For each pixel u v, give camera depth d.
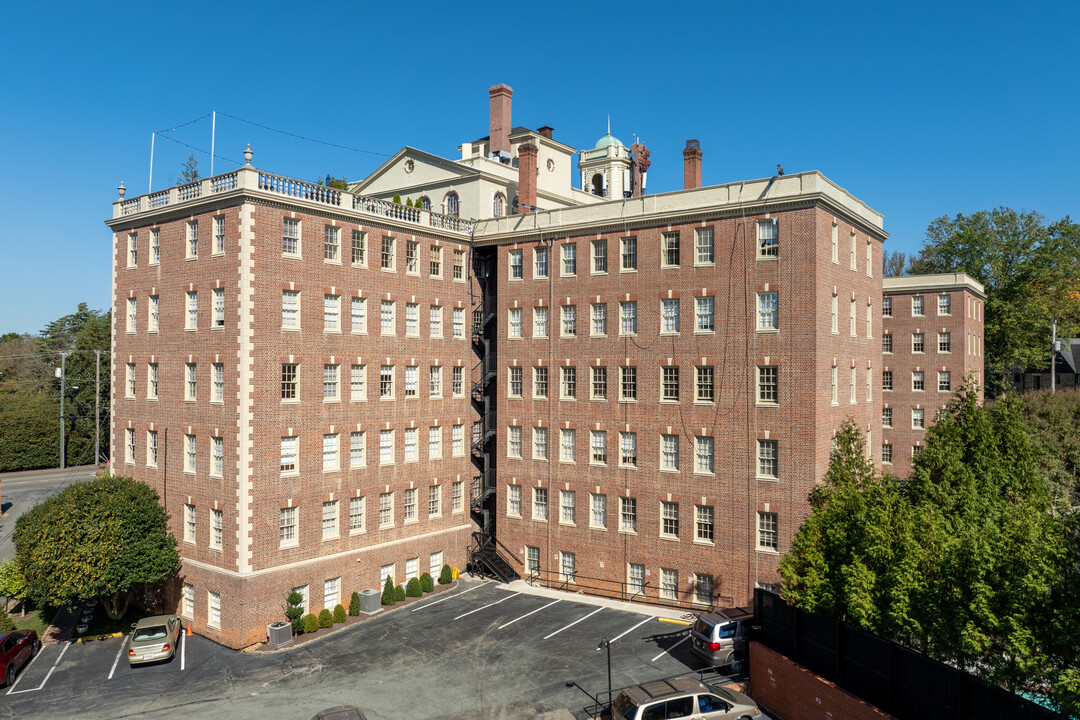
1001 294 81.38
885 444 71.38
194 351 39.12
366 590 40.84
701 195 40.19
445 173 54.22
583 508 44.06
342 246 40.88
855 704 23.88
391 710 28.56
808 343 36.69
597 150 65.50
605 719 27.16
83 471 85.19
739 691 29.44
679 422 40.62
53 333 116.81
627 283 42.53
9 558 51.47
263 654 35.03
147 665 33.91
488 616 39.44
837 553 27.86
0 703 29.98
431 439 45.97
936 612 22.66
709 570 39.50
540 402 45.94
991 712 20.33
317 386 39.53
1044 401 61.50
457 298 47.75
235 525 36.47
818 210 36.69
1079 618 18.92
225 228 37.66
